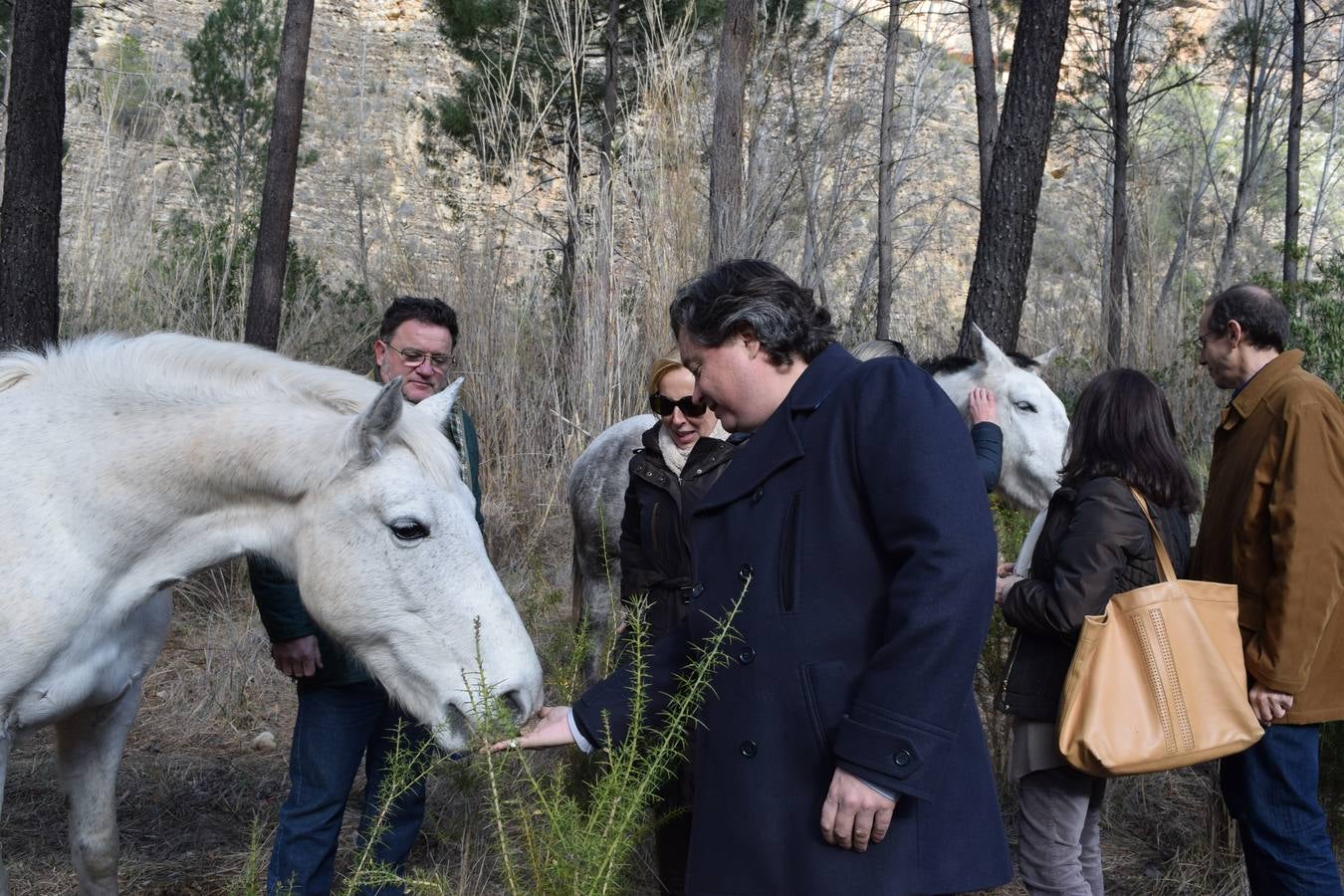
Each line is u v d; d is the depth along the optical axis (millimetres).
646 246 6773
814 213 9375
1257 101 14008
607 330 6637
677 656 2064
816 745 1660
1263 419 2602
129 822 3471
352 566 2166
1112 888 3287
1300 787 2557
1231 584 2383
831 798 1592
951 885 1625
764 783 1684
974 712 1748
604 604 4430
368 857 2127
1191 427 7387
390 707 2686
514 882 1857
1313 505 2438
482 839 3018
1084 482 2500
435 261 8008
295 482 2211
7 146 4383
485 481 6539
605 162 6965
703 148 7414
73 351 2357
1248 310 2758
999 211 5605
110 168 8305
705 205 7129
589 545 4438
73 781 2467
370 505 2148
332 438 2201
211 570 5574
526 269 9047
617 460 4410
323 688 2582
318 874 2570
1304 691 2527
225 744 4195
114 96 8914
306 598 2225
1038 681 2498
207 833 3426
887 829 1606
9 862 3152
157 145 9750
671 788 2457
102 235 7703
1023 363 4289
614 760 1879
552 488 6508
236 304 8086
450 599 2152
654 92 7129
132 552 2223
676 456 2896
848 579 1680
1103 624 2320
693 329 1842
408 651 2174
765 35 8867
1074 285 15602
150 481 2203
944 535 1552
